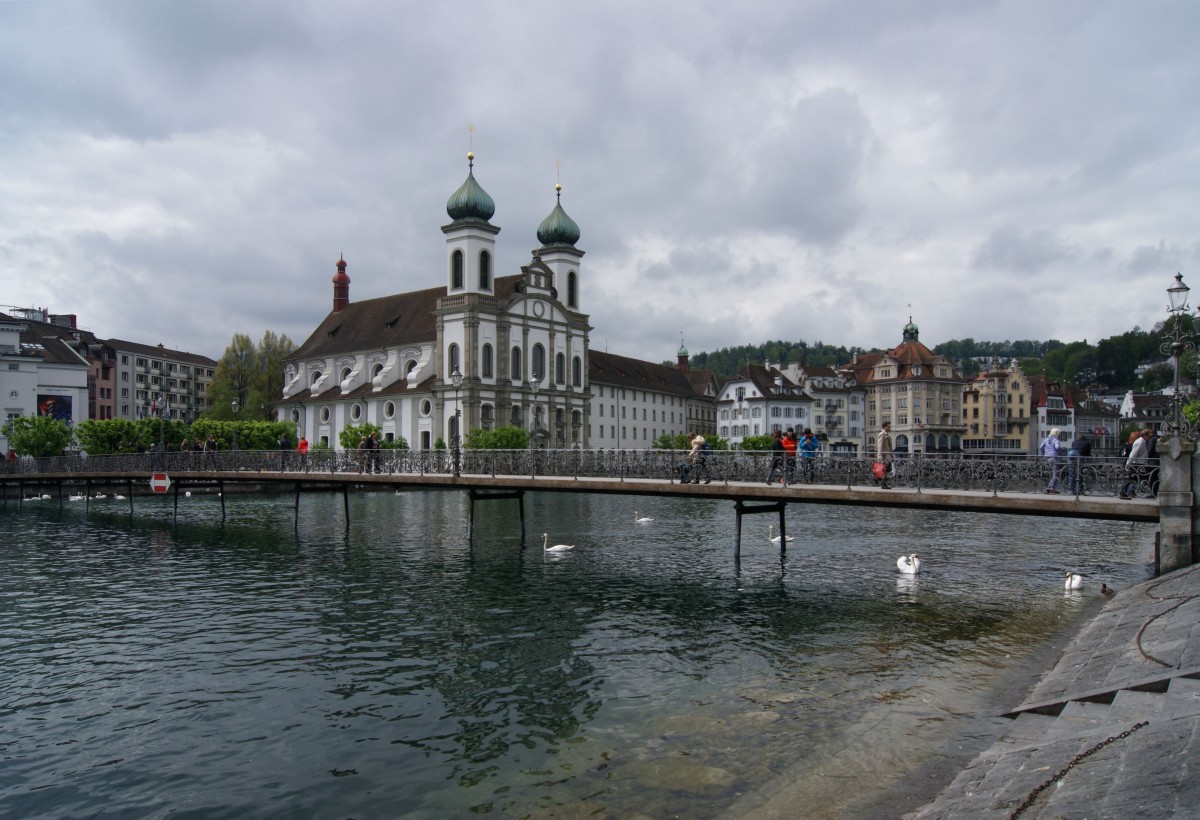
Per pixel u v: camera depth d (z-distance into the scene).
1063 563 35.03
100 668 21.03
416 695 18.50
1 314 101.88
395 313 121.75
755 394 158.25
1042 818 9.75
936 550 39.47
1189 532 23.52
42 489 80.94
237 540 46.53
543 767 14.32
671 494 33.28
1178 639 16.23
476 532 49.31
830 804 12.18
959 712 16.06
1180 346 25.20
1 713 17.73
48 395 104.88
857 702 17.05
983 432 172.50
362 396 115.56
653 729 15.91
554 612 26.58
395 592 30.33
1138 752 10.73
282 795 13.65
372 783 13.98
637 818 12.22
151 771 14.70
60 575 34.97
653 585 31.00
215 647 22.92
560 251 119.88
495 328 107.00
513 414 108.00
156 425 89.38
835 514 59.62
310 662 21.30
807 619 24.98
